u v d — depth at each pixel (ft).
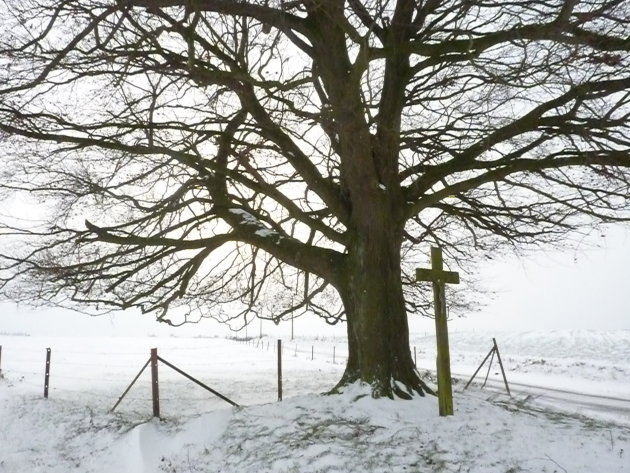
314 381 56.24
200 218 34.30
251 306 41.29
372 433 21.85
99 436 27.50
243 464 20.29
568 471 18.15
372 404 25.61
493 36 23.29
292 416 24.52
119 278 33.58
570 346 145.59
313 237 37.76
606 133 26.89
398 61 31.04
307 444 20.83
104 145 28.17
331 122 26.73
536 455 19.71
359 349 28.66
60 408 35.96
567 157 27.99
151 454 23.80
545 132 29.17
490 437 21.65
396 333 28.60
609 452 20.15
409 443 20.74
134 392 47.34
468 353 143.23
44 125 29.14
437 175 31.37
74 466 24.08
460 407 26.32
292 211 32.40
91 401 40.81
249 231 33.99
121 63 25.48
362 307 28.86
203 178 34.01
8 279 30.63
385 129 27.40
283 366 82.43
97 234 30.40
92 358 97.50
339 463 19.03
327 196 32.45
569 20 21.80
